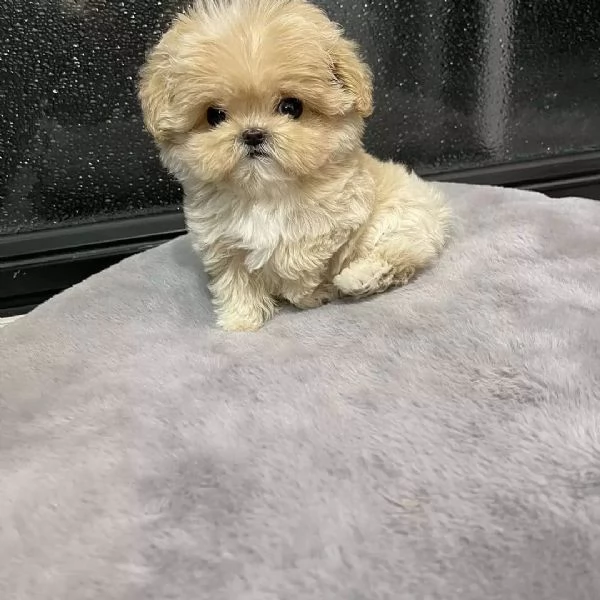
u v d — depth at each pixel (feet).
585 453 0.77
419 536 0.70
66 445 0.89
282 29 0.98
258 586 0.66
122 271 1.39
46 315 1.24
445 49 1.78
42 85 1.60
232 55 0.97
